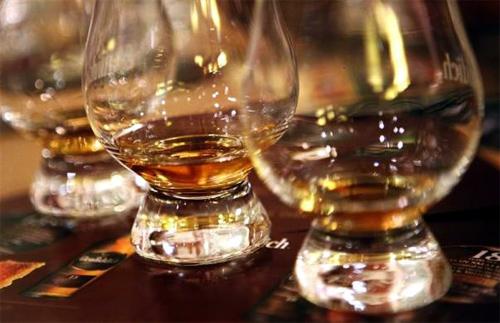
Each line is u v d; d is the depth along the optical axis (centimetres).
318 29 33
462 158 33
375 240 32
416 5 33
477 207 39
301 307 32
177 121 38
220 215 36
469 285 33
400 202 32
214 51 38
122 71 37
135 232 38
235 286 34
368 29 33
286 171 33
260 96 34
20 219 44
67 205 43
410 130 33
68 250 39
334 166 33
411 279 32
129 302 34
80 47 47
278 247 37
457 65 32
